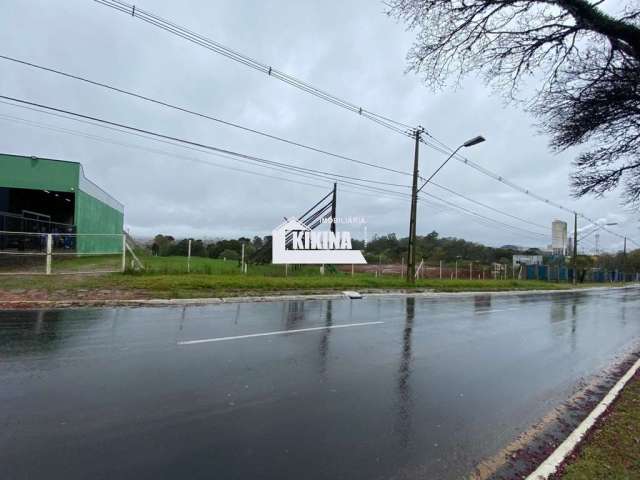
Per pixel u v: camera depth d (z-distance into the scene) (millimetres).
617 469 3102
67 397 4000
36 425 3381
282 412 3932
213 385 4555
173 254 42469
